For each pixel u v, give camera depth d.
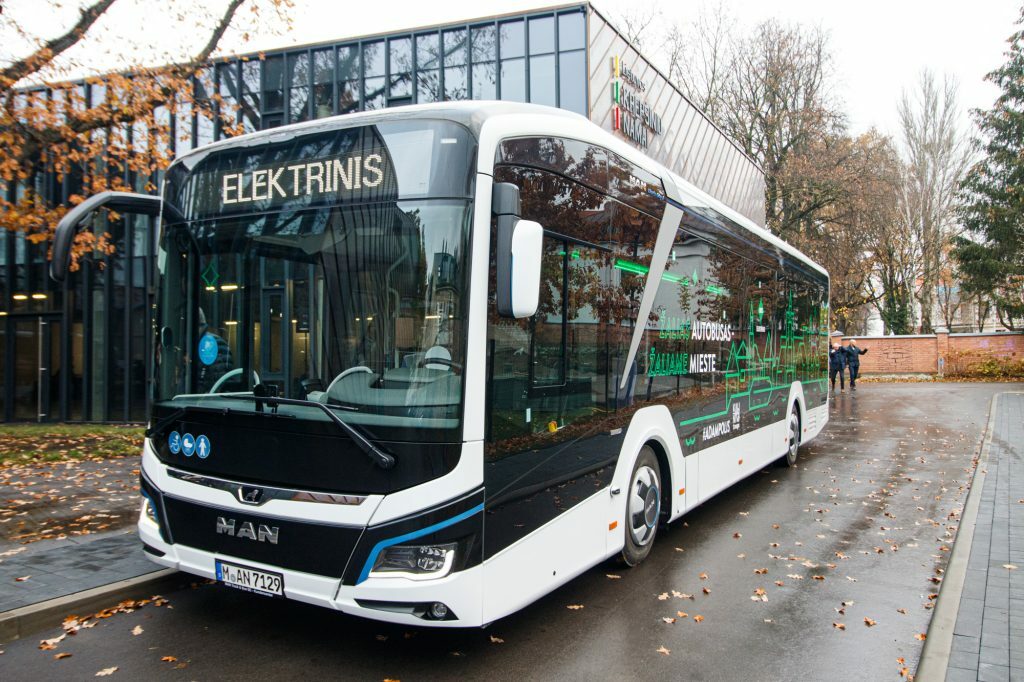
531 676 3.85
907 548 6.50
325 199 3.88
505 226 3.49
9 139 10.31
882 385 29.88
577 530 4.48
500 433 3.73
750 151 35.44
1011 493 8.55
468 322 3.54
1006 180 34.78
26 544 5.84
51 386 20.09
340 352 3.69
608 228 4.94
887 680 3.89
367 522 3.45
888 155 34.25
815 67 34.03
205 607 4.80
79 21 10.59
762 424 8.77
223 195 4.24
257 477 3.83
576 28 18.59
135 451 11.45
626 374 5.19
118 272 19.36
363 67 20.44
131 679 3.77
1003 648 4.05
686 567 5.83
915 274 43.81
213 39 11.88
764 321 8.85
